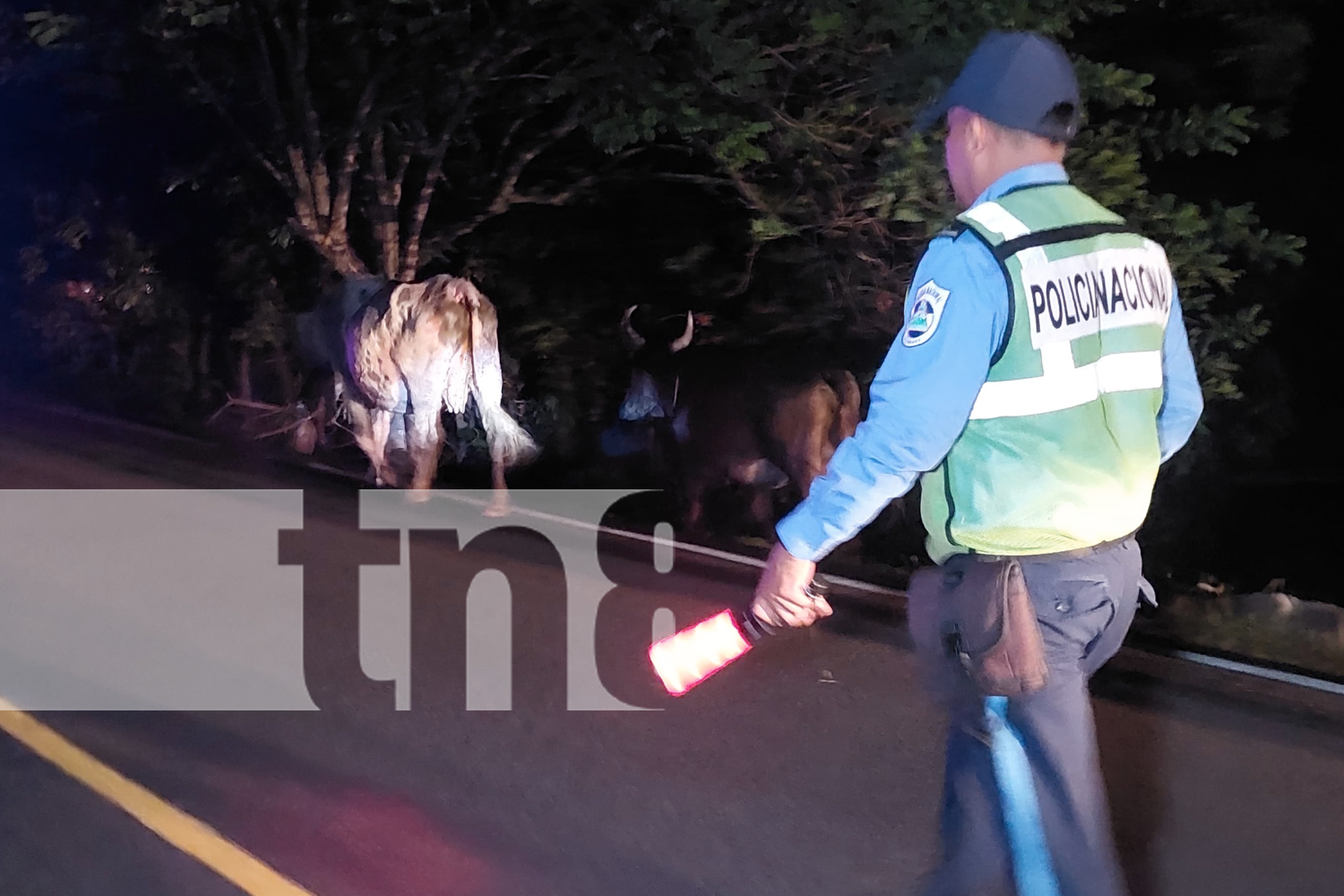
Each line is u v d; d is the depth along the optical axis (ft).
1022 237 8.68
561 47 35.14
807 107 30.68
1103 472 8.86
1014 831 9.50
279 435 39.14
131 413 44.14
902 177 26.81
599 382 38.19
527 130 42.45
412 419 29.48
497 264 43.27
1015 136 9.02
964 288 8.57
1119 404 8.98
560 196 41.55
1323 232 37.91
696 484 27.71
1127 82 25.53
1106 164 25.31
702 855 13.58
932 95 25.89
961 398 8.54
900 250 31.12
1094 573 9.02
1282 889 12.69
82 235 49.34
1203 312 28.27
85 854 13.57
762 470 27.20
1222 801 14.40
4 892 12.77
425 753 16.10
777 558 9.12
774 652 19.31
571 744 16.30
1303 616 21.56
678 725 16.79
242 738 16.52
